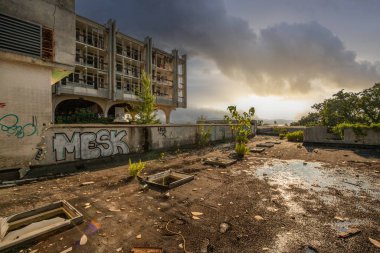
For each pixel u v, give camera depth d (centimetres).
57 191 429
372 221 297
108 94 2578
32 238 241
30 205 356
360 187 455
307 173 585
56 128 639
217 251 227
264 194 409
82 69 2520
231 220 298
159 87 3566
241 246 236
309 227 279
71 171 614
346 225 285
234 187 454
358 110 2559
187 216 311
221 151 1047
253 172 597
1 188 449
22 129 573
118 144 830
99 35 2698
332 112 2716
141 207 344
